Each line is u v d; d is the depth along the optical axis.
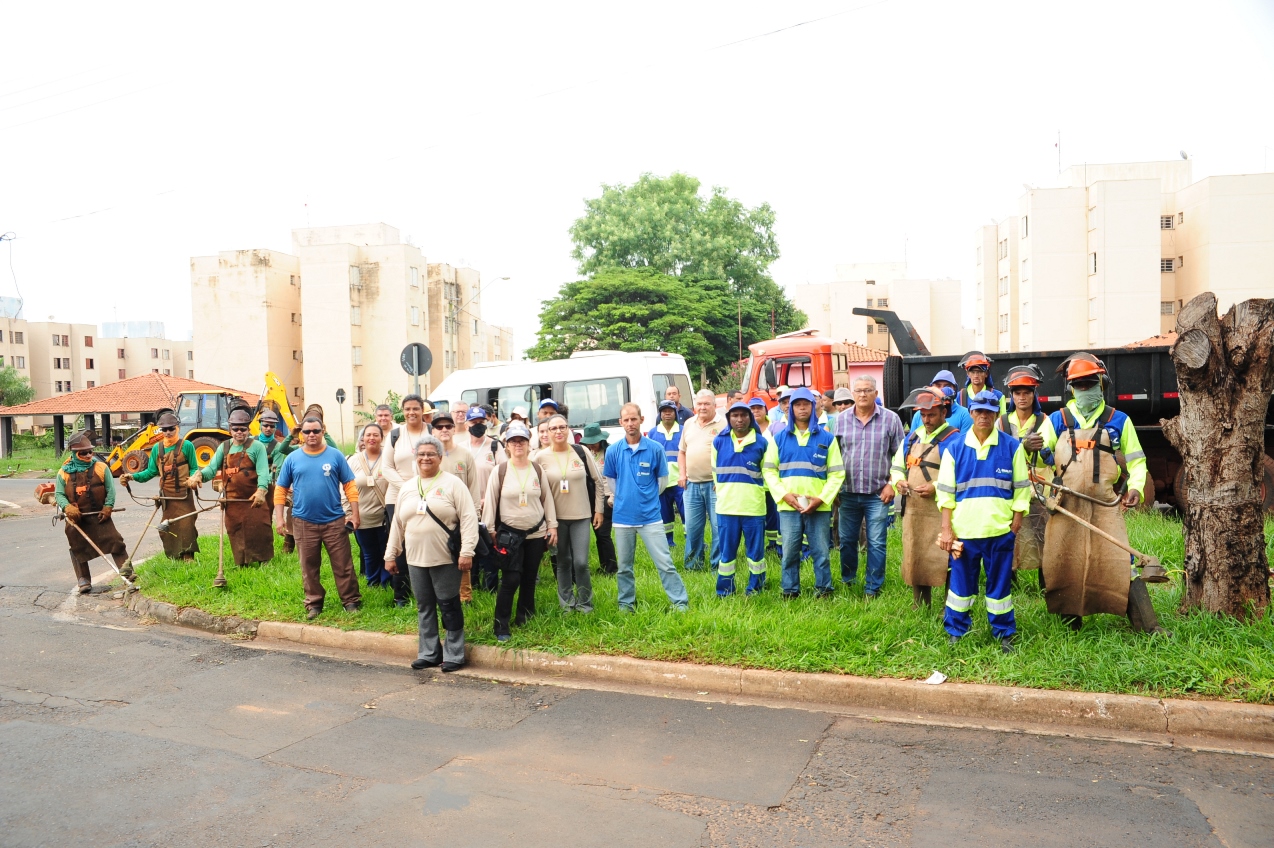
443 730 5.36
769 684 5.89
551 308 41.97
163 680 6.54
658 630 6.68
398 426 8.64
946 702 5.43
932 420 6.70
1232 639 5.50
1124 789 4.23
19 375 77.62
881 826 3.93
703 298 43.50
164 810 4.29
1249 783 4.27
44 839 4.02
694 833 3.93
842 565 7.88
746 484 7.53
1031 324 48.28
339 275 50.88
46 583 10.38
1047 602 6.16
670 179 49.19
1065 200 47.72
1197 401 5.96
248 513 9.83
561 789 4.44
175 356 102.38
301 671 6.75
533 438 9.02
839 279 76.38
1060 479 6.06
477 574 8.70
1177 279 49.62
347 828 4.05
